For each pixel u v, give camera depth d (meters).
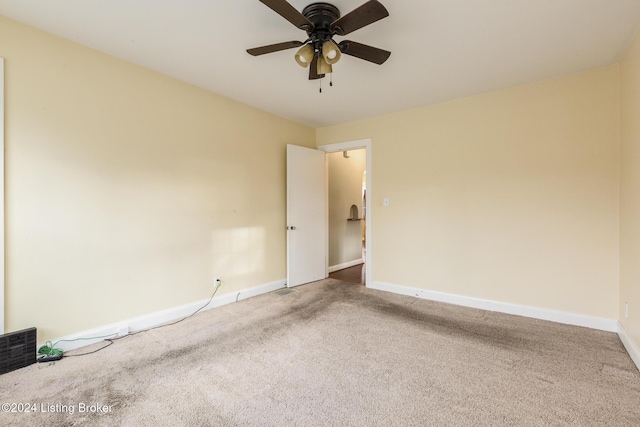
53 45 2.18
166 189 2.85
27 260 2.08
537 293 2.96
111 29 2.12
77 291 2.31
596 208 2.68
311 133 4.67
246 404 1.66
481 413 1.59
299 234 4.24
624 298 2.43
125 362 2.10
